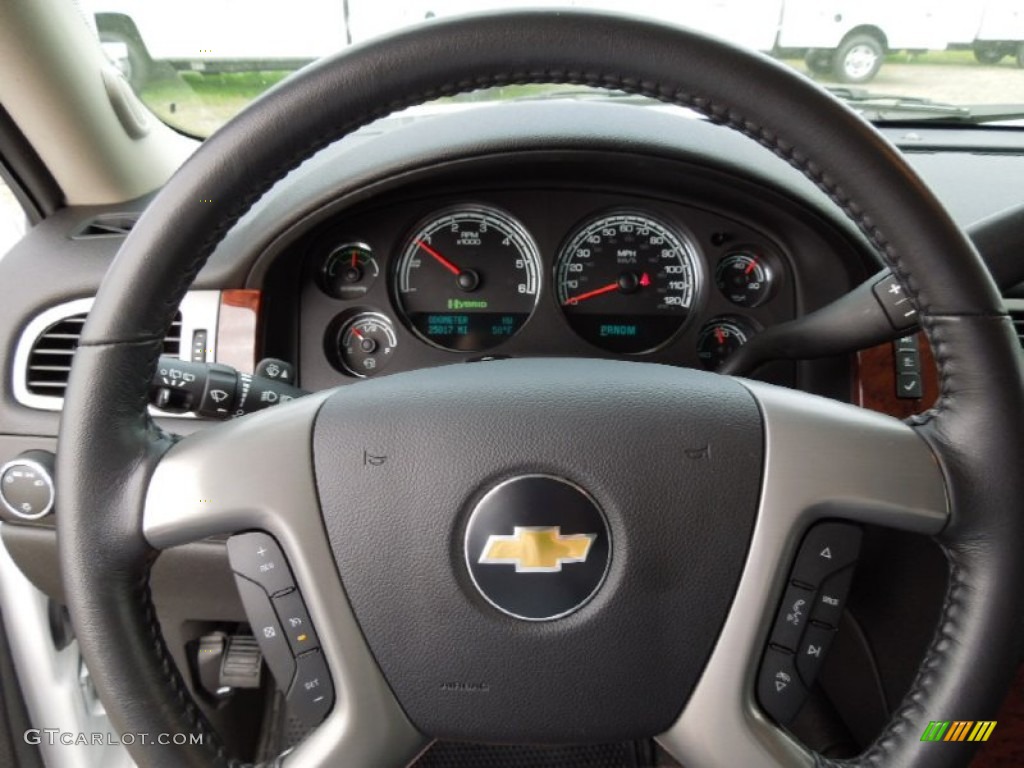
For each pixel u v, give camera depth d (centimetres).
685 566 69
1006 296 124
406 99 63
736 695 69
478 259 144
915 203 62
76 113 129
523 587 68
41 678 146
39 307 126
